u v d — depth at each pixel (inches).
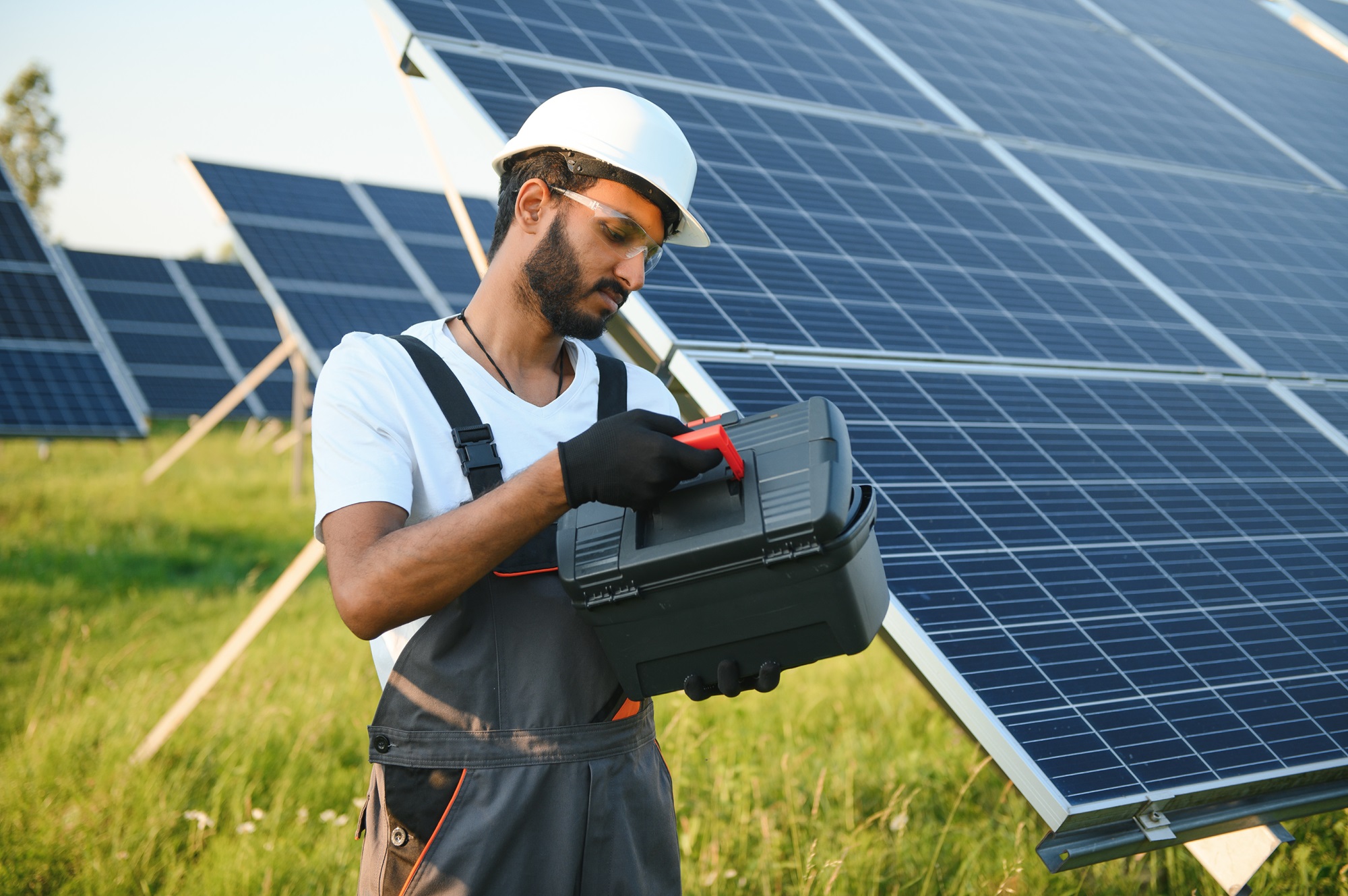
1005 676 116.6
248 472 620.4
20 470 601.3
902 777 204.7
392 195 627.2
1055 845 106.4
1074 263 216.7
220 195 533.6
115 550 403.2
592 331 76.6
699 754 210.4
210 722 228.1
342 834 175.8
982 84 273.6
